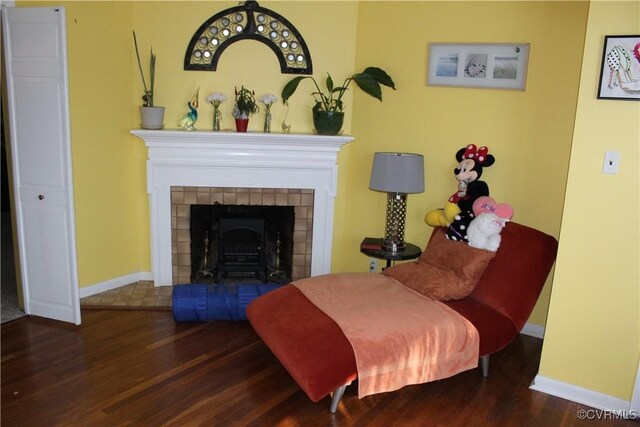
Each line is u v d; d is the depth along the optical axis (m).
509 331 2.96
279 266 4.66
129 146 4.16
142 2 3.98
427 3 3.77
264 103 4.13
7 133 3.47
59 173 3.32
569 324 2.79
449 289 3.07
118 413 2.59
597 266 2.68
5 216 6.21
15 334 3.39
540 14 3.36
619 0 2.46
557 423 2.64
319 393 2.46
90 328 3.50
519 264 3.05
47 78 3.21
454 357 2.79
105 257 4.12
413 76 3.91
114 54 3.94
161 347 3.27
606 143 2.58
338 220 4.40
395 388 2.65
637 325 2.62
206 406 2.68
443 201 3.92
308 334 2.65
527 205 3.56
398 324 2.73
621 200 2.58
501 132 3.60
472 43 3.62
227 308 3.56
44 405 2.64
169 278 4.27
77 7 3.65
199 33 4.02
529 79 3.44
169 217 4.16
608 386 2.74
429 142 3.92
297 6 4.05
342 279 3.31
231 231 4.41
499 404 2.79
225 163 4.07
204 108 4.14
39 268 3.55
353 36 4.12
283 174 4.16
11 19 3.21
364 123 4.19
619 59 2.48
